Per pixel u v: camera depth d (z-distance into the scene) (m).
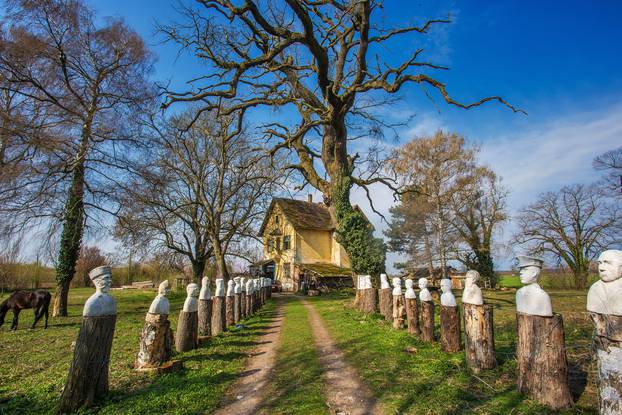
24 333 12.20
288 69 18.41
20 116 15.70
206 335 10.45
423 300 8.68
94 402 5.06
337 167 17.95
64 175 16.61
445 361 6.66
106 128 17.67
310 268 35.66
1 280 32.50
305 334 10.72
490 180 32.53
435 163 30.77
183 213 28.28
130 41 18.28
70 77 17.50
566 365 4.59
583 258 31.77
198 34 15.68
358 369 6.69
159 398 5.32
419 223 31.33
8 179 14.98
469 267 32.38
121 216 18.25
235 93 15.09
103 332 5.23
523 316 4.93
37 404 5.16
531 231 33.22
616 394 3.69
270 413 4.88
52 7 15.89
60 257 17.28
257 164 28.31
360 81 17.11
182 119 27.16
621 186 27.00
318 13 18.38
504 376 5.66
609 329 3.79
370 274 16.17
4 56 15.33
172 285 38.78
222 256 28.20
